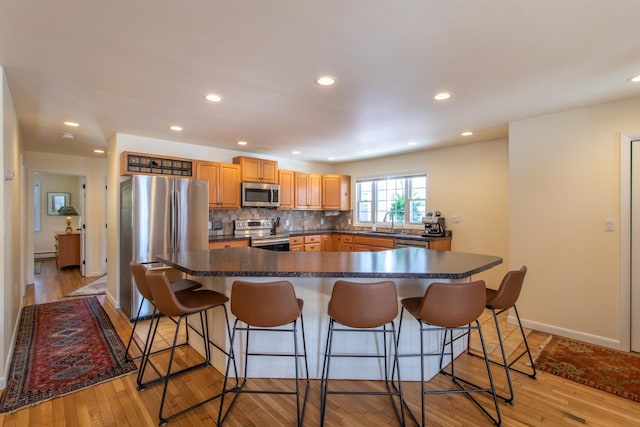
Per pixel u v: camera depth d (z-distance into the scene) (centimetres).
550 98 278
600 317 296
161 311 202
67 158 558
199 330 277
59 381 231
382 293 184
